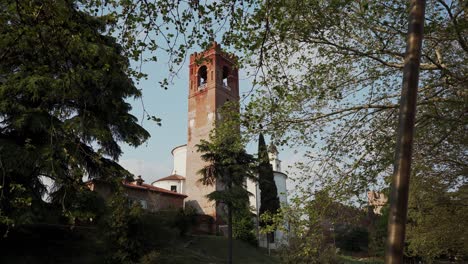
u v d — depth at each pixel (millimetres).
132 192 43719
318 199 10750
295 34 10703
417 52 6168
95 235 26844
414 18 6332
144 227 26109
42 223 24375
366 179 11211
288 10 10016
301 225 10586
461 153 13727
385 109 11977
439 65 10781
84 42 7855
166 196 48219
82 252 24797
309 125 11430
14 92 18672
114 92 21078
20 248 22891
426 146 13281
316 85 11234
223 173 31031
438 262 28781
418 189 15461
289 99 10031
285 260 26703
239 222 43781
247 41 8828
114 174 16125
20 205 12180
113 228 24312
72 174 10719
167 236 28812
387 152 11547
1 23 7633
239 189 31094
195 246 35531
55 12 7289
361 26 11086
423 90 11828
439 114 11914
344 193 10906
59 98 17250
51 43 7984
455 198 15906
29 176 18734
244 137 11211
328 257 25891
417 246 21828
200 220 46250
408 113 5891
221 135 11867
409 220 22719
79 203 19125
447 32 10609
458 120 11172
